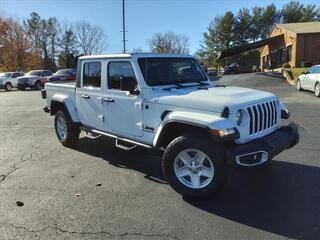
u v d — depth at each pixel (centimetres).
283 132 520
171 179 486
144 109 539
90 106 659
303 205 454
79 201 479
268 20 7194
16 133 955
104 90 616
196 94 502
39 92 2786
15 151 751
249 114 468
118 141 605
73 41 8450
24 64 6544
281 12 7356
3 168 630
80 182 551
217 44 6825
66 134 748
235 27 6875
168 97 507
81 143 794
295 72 2531
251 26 7006
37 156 705
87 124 683
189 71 616
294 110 1248
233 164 438
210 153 449
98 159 670
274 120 527
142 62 557
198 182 471
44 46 8062
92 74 649
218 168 449
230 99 468
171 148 479
